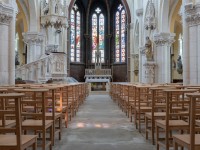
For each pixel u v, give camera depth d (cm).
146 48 2750
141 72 3338
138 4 3434
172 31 2791
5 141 462
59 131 802
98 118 1266
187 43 1645
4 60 1553
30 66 2102
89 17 4984
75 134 888
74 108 1405
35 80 2094
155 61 2700
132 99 1313
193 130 446
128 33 4256
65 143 763
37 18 2714
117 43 4866
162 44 2653
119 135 875
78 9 4838
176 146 534
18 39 3928
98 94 3391
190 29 1631
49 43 2683
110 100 2389
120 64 4744
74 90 1392
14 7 1597
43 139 611
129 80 4238
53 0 2647
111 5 4906
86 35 4906
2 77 1541
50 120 687
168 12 2627
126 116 1338
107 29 4953
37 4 2703
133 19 4178
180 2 2625
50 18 2644
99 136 859
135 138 830
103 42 4978
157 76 2689
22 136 516
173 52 3991
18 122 429
